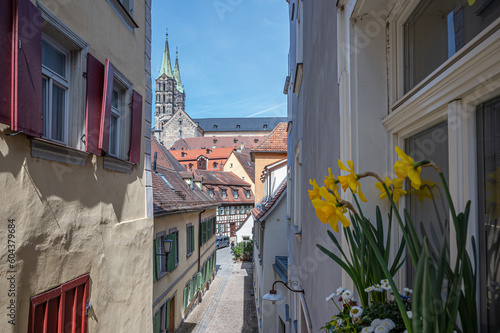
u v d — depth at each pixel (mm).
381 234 1077
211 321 13562
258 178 16719
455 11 1003
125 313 4559
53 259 3000
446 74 909
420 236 1207
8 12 2441
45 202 2896
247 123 84938
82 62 3484
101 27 3910
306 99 4188
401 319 961
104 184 4008
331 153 2141
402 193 971
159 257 9508
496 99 788
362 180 1486
